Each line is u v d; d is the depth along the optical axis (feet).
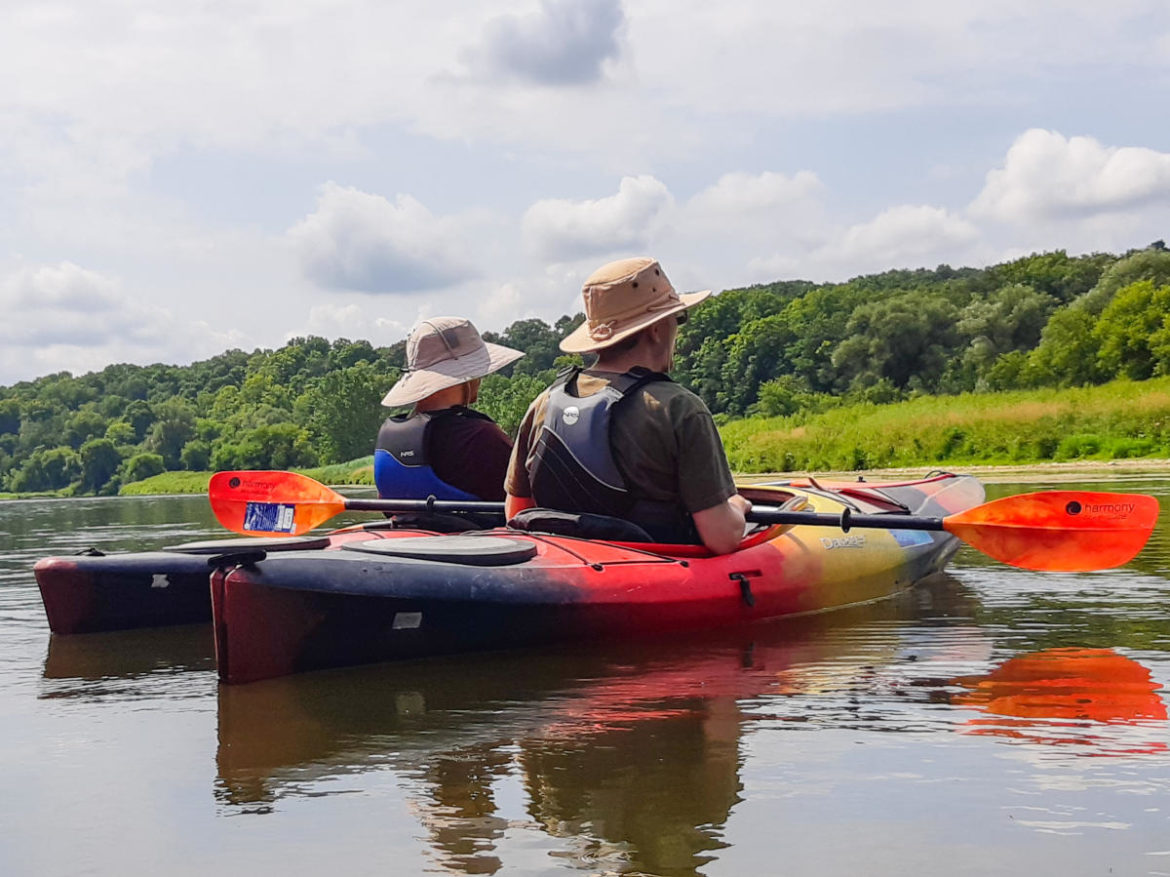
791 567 13.02
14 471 310.24
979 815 5.94
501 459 14.17
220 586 9.58
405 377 14.57
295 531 15.16
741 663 10.26
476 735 7.80
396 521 14.33
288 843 5.79
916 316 221.87
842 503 16.93
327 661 10.09
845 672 9.74
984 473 56.85
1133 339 157.17
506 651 10.85
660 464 11.67
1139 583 15.17
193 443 295.28
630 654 10.77
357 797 6.50
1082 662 9.96
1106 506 12.23
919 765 6.85
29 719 8.73
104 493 291.38
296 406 324.19
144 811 6.39
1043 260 253.85
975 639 11.27
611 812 6.10
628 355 12.05
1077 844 5.51
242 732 8.07
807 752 7.19
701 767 6.91
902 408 110.52
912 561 15.17
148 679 10.28
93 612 12.85
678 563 11.89
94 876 5.44
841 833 5.71
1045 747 7.21
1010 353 187.11
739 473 92.22
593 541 11.84
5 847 5.87
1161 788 6.33
